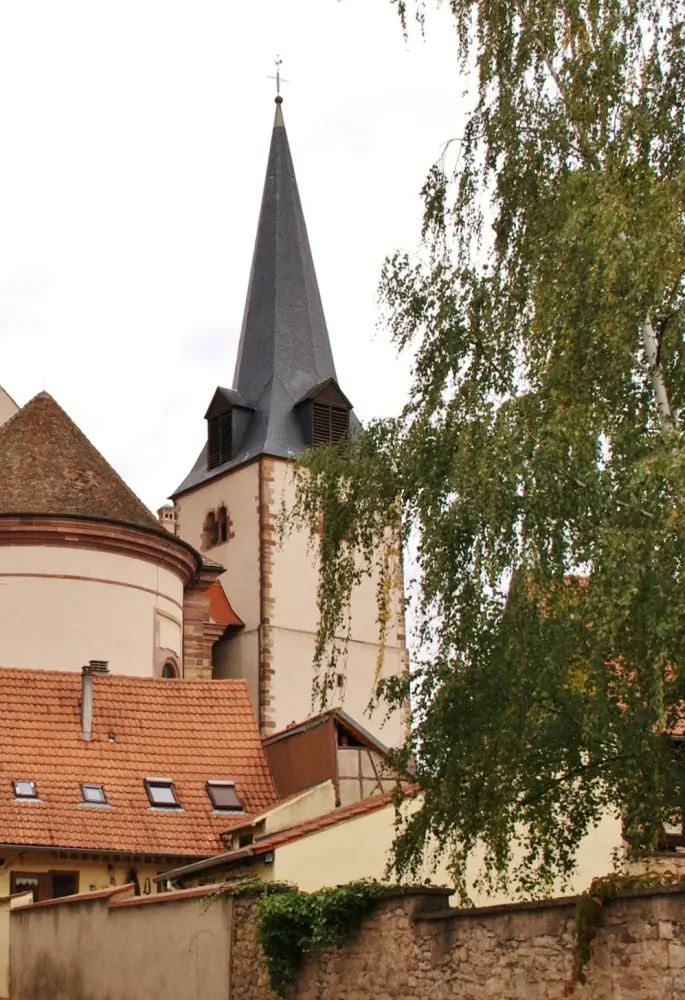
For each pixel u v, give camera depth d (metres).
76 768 31.36
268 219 64.38
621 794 16.08
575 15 17.11
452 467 15.67
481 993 15.32
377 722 56.28
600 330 14.80
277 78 66.88
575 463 14.47
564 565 14.45
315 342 62.41
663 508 13.59
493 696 14.99
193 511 60.78
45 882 29.19
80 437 45.28
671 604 13.23
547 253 15.84
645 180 15.42
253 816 29.70
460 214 17.73
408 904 16.80
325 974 18.14
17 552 41.16
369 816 23.86
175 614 44.41
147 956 22.02
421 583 15.48
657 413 15.80
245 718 33.97
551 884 17.02
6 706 32.28
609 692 14.69
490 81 17.69
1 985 26.14
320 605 17.78
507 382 16.48
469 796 15.45
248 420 60.06
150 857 29.83
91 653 41.12
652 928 13.19
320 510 18.08
